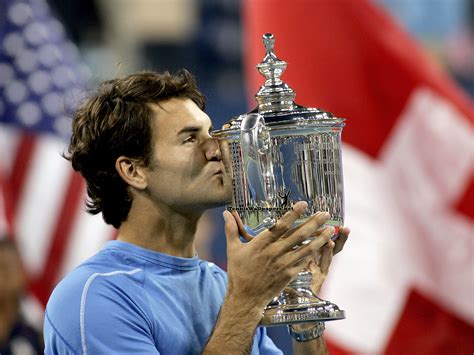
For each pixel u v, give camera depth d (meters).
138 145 6.81
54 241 12.81
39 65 13.09
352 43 10.70
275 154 6.55
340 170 6.76
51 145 12.95
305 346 7.23
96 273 6.73
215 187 6.76
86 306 6.58
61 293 6.72
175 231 6.98
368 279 10.59
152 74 6.95
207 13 23.28
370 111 10.71
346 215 10.71
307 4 10.74
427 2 25.36
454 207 10.60
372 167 10.70
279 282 6.48
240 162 6.59
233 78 22.98
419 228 10.65
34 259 12.77
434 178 10.66
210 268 7.41
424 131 10.68
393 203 10.67
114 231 12.89
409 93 10.66
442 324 10.57
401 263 10.61
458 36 25.36
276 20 10.80
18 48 13.09
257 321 6.49
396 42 10.74
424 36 25.34
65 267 12.78
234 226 6.56
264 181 6.36
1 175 12.40
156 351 6.58
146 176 6.85
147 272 6.88
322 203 6.61
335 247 7.17
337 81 10.71
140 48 23.58
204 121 6.86
